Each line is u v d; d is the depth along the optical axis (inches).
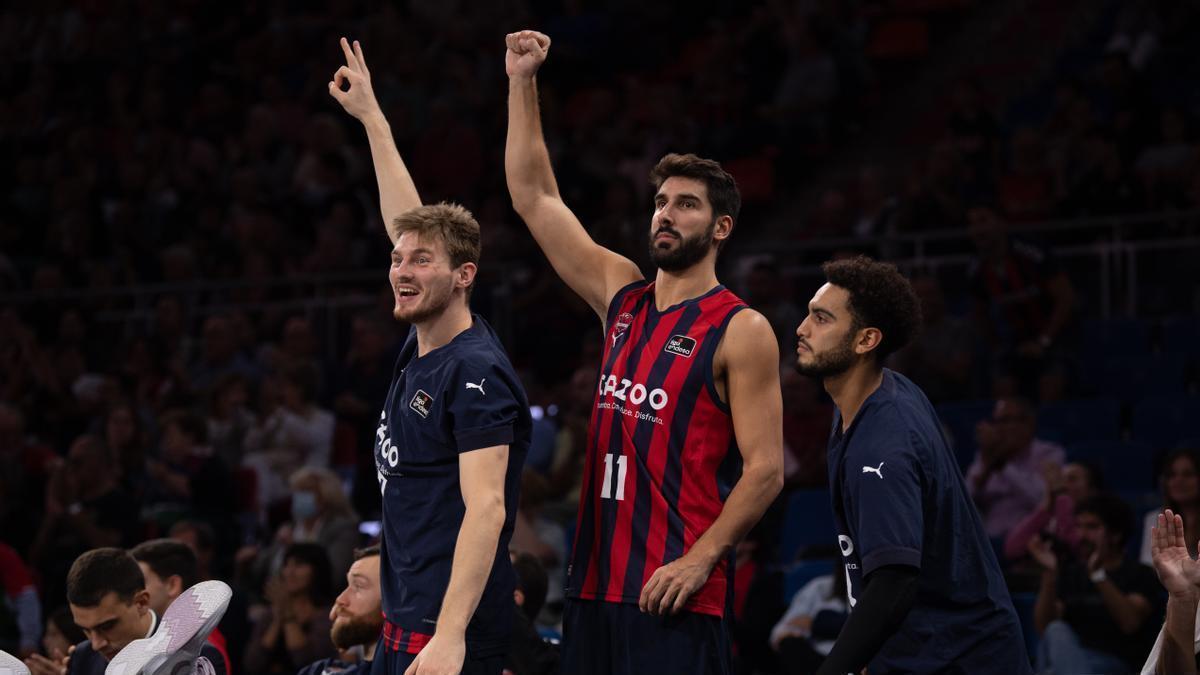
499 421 212.4
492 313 637.9
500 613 216.5
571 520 473.1
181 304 695.7
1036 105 740.0
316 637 383.6
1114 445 491.8
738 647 403.9
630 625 221.1
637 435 225.9
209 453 536.7
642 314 235.0
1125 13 748.6
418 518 217.0
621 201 649.6
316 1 938.7
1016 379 528.7
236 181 779.4
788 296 606.5
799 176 765.3
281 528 482.3
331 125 783.7
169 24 972.6
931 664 212.2
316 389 566.6
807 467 497.0
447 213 221.5
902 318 218.4
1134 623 354.3
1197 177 603.2
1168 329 568.7
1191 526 374.6
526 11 885.8
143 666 216.7
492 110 811.4
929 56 812.6
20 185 887.7
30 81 968.3
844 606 394.3
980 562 215.5
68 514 480.7
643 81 853.2
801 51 781.9
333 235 702.5
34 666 305.3
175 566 311.0
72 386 663.1
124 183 841.5
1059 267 544.1
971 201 630.5
